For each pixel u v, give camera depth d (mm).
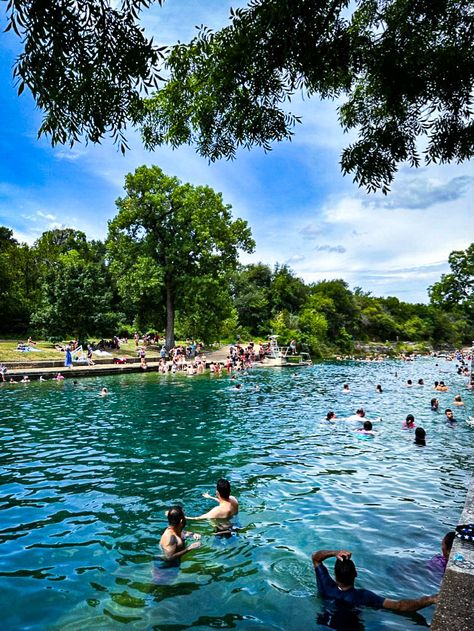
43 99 3945
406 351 77375
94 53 3766
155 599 4367
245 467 9281
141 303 38250
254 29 4707
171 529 5484
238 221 38594
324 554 4699
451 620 2807
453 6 5207
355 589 4383
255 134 5809
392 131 6004
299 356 48906
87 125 4262
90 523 6281
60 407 16938
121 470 8930
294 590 4531
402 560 5254
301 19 4488
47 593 4480
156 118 6609
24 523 6270
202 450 10688
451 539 5098
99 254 72938
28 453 10234
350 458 10094
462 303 44844
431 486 8117
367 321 83750
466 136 5805
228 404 18297
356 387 25422
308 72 5043
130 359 35406
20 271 51219
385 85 5543
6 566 5039
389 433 12938
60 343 39250
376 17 5719
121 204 37188
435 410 17359
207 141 6324
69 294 36188
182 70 5707
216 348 51000
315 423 14352
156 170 37000
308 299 70562
